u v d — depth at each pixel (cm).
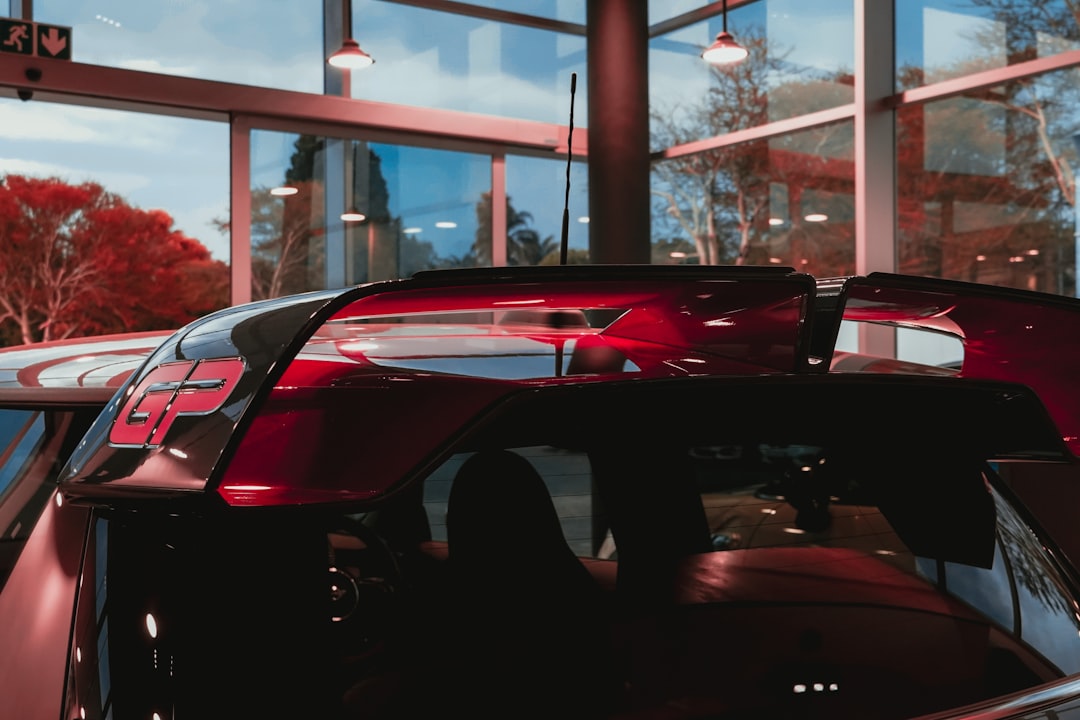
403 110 717
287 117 679
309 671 73
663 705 81
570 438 84
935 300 85
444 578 78
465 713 77
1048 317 90
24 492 103
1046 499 336
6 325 611
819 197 691
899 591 91
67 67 598
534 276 69
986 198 605
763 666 84
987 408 95
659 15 816
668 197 815
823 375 84
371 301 68
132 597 76
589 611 81
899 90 656
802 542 90
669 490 86
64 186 622
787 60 713
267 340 64
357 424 67
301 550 74
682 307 84
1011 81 588
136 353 131
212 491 59
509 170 782
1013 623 96
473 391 71
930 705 88
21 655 78
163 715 71
